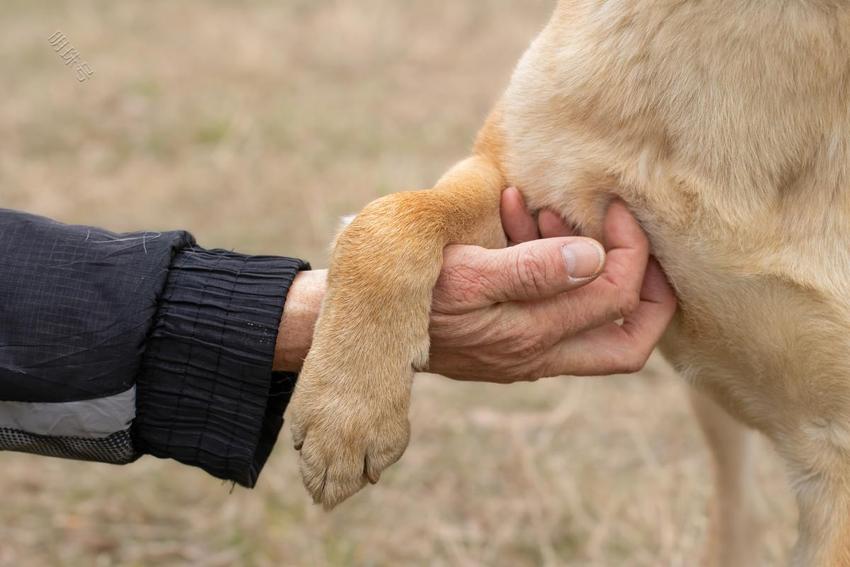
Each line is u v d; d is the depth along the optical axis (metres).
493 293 2.85
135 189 7.96
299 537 4.57
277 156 8.45
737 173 2.92
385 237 2.81
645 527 4.63
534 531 4.65
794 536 4.73
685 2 2.93
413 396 5.62
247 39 11.21
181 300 2.81
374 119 9.20
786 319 2.93
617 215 3.02
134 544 4.56
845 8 2.83
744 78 2.90
